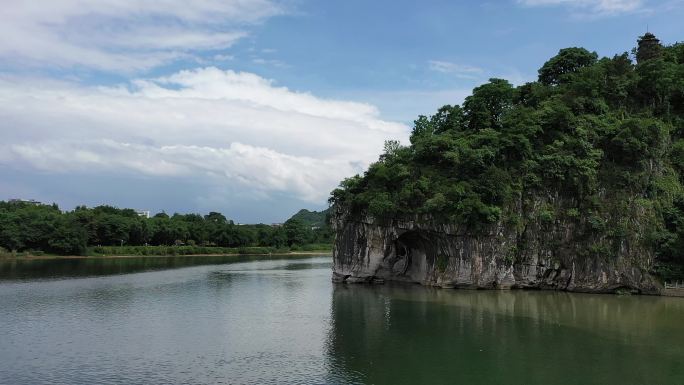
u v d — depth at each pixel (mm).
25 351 45875
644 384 37188
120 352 45656
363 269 94688
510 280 84938
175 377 38844
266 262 155875
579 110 94188
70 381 37906
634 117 93188
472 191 84625
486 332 52750
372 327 55500
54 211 172500
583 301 73062
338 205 98438
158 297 76875
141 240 177625
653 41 121438
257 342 49156
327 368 40969
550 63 120438
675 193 84188
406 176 91938
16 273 106875
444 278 88188
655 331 53000
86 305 69000
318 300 74375
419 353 45125
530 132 88250
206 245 199375
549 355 44312
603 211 83375
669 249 79188
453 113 112750
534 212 85500
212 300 74312
